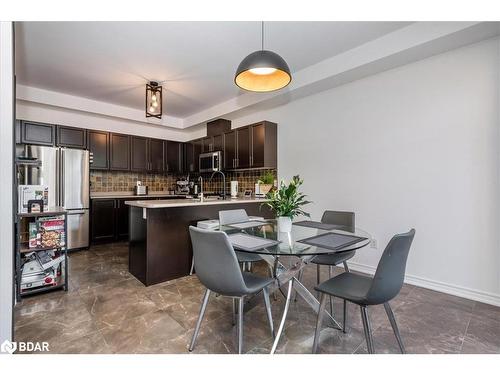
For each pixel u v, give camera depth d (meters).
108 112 4.57
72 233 3.94
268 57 1.78
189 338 1.73
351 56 2.83
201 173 5.58
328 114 3.43
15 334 1.75
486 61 2.26
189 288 2.58
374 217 2.98
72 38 2.59
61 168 3.86
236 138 4.39
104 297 2.35
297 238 1.82
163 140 5.43
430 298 2.34
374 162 2.98
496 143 2.21
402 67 2.76
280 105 4.05
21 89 3.74
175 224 2.87
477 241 2.30
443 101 2.48
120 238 4.57
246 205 3.64
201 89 3.96
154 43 2.70
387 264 1.32
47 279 2.43
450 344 1.66
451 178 2.44
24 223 2.56
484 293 2.25
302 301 2.32
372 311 2.12
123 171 5.14
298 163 3.79
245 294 1.51
